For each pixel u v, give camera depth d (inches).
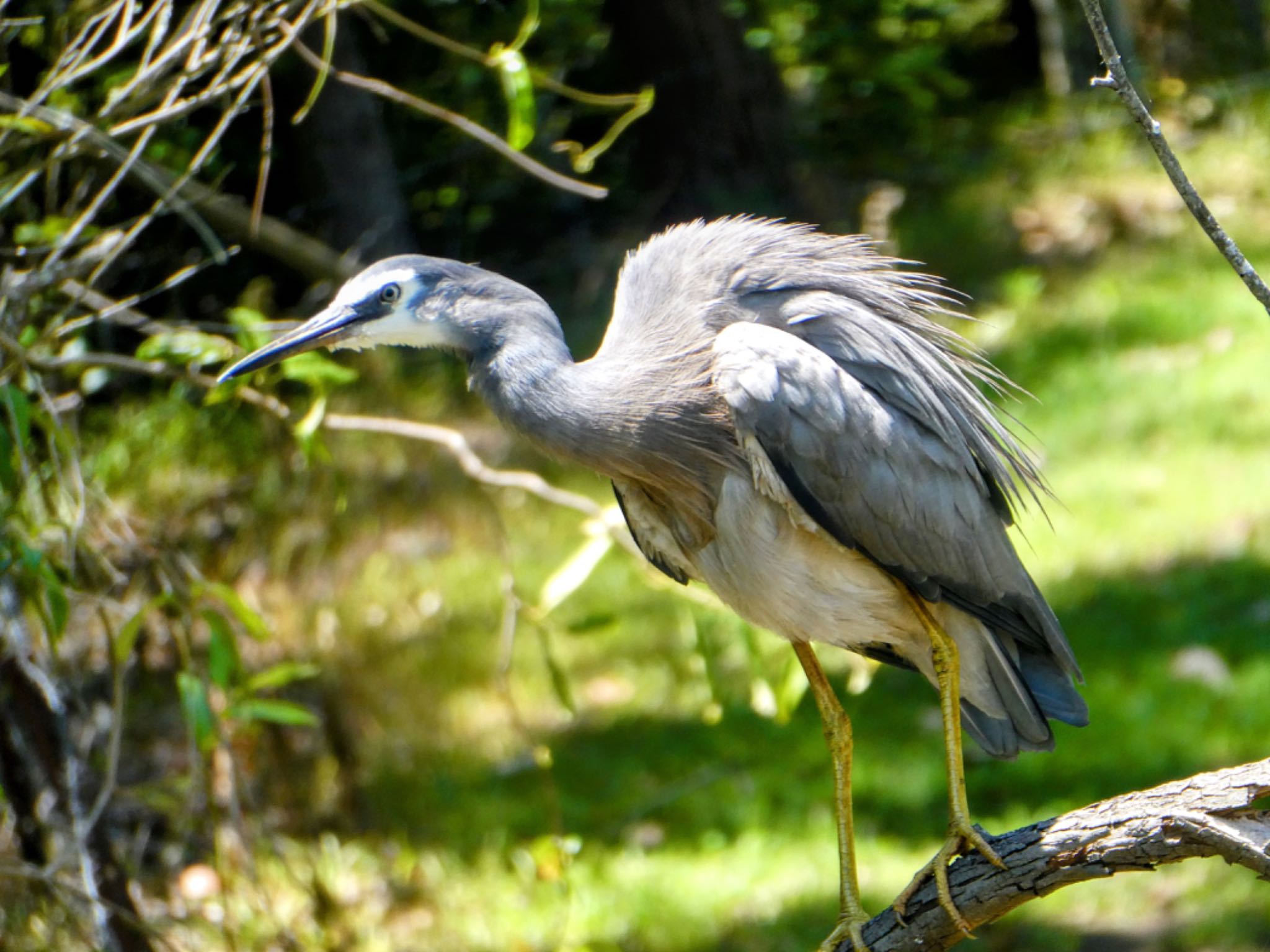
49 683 284.2
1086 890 432.8
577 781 500.4
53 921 295.9
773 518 275.4
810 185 904.9
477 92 711.7
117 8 263.7
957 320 814.5
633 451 273.9
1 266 290.0
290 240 378.6
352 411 588.4
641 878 450.0
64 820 309.4
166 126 333.4
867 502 269.4
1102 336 774.5
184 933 340.5
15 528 259.0
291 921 354.9
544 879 362.3
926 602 285.6
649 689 551.5
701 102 887.1
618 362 276.2
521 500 669.9
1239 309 772.0
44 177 331.9
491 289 279.4
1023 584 287.1
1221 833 200.8
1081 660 527.2
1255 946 393.4
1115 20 978.7
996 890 229.0
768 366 265.7
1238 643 520.7
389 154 661.3
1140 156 940.6
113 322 323.9
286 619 423.5
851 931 256.8
